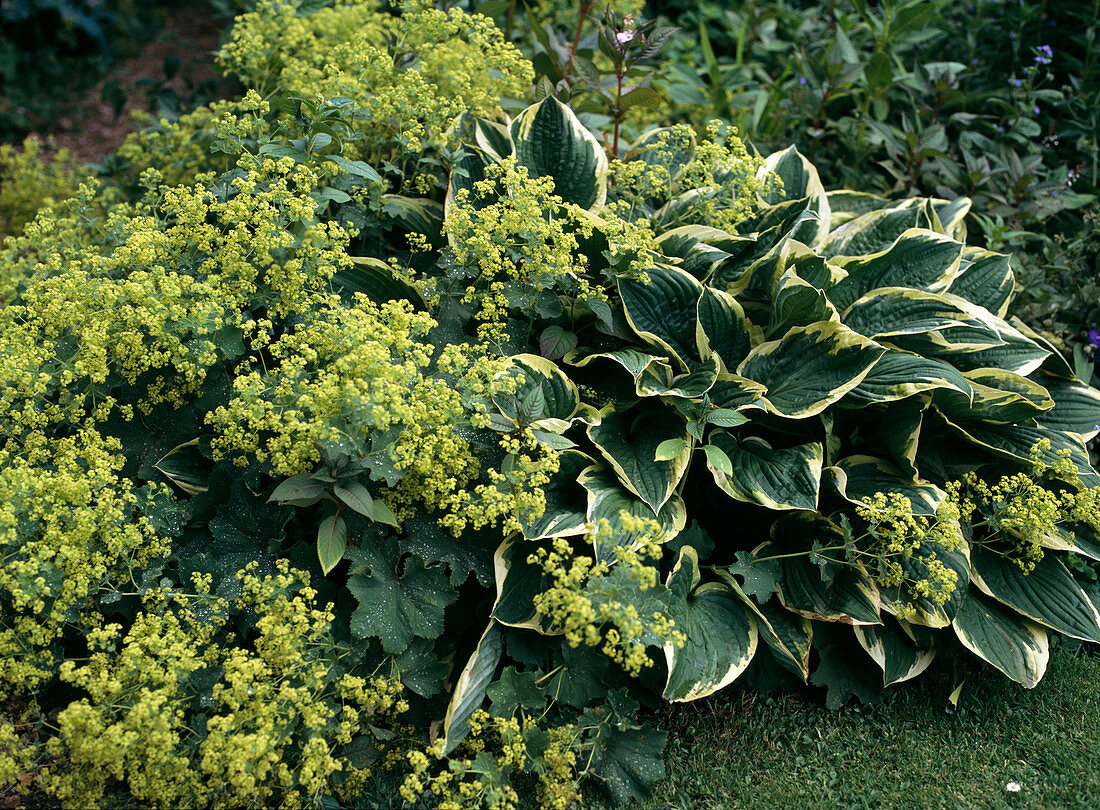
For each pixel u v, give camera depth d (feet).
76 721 3.43
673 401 4.17
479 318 4.19
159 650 3.52
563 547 3.67
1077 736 4.17
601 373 4.48
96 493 3.91
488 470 3.87
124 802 3.75
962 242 4.75
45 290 4.38
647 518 4.01
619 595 3.62
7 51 8.41
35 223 4.63
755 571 4.19
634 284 4.42
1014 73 6.25
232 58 5.97
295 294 4.08
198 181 4.42
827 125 6.11
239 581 3.93
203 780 3.65
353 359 3.68
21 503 3.71
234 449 4.14
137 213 4.62
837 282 4.66
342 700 3.87
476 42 4.87
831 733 4.20
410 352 3.89
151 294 3.95
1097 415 4.69
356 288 4.49
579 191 4.75
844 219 5.27
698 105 6.40
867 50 6.99
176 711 3.57
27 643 3.73
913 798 3.94
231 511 4.09
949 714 4.31
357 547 3.95
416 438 3.75
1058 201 5.69
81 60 8.84
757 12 7.45
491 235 4.17
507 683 3.89
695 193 4.73
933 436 4.62
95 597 3.91
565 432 4.39
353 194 4.57
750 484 4.15
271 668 3.67
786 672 4.38
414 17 4.96
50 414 4.05
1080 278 5.49
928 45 6.85
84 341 4.00
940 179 5.89
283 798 3.76
